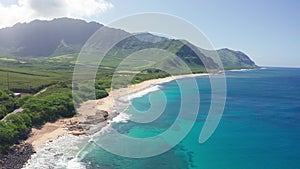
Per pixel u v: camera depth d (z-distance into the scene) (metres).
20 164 37.00
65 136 47.72
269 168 38.06
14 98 68.75
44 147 43.22
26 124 49.25
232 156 41.91
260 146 47.34
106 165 36.59
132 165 36.62
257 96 110.94
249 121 66.19
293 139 51.69
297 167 38.56
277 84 168.88
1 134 40.69
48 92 69.94
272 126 61.62
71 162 37.69
